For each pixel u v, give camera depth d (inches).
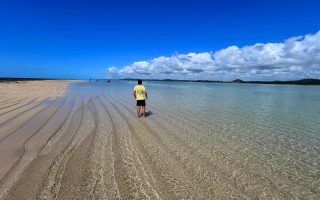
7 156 267.9
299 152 318.3
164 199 195.0
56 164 251.4
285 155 305.1
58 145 313.0
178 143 343.6
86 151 295.1
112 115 553.3
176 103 845.2
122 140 348.5
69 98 910.4
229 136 390.0
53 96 957.8
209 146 333.4
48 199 186.1
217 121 515.8
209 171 250.1
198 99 1020.5
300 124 505.7
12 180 212.4
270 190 215.0
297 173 251.1
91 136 362.9
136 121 492.7
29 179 215.5
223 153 306.0
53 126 416.8
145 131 407.5
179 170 250.1
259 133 417.1
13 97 831.1
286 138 387.5
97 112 589.9
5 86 1492.4
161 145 331.6
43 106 649.6
